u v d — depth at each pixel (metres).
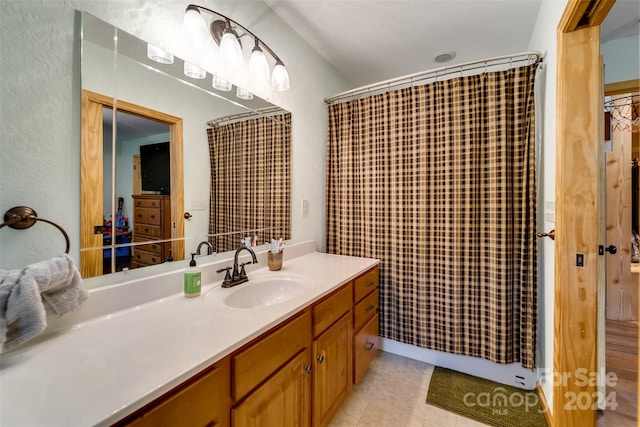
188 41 1.21
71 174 0.87
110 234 0.98
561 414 1.25
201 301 1.09
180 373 0.63
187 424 0.66
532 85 1.57
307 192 2.04
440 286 1.85
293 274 1.51
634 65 1.85
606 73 1.92
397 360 2.01
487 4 1.56
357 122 2.12
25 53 0.77
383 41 1.93
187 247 1.26
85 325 0.87
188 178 1.26
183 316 0.95
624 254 2.68
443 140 1.81
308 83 2.00
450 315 1.82
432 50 2.04
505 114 1.63
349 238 2.16
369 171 2.07
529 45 1.92
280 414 0.97
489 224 1.71
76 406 0.52
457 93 1.76
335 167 2.21
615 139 2.64
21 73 0.77
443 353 1.91
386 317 2.05
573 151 1.21
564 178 1.22
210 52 1.31
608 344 2.23
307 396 1.14
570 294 1.22
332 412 1.32
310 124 2.05
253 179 1.60
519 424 1.42
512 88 1.63
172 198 1.20
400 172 1.96
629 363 1.95
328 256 1.99
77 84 0.88
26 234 0.79
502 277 1.66
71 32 0.86
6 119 0.75
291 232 1.90
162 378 0.61
